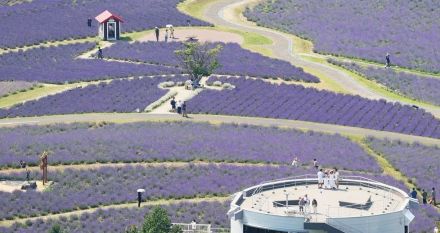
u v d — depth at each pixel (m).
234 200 185.50
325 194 190.12
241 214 179.75
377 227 178.88
